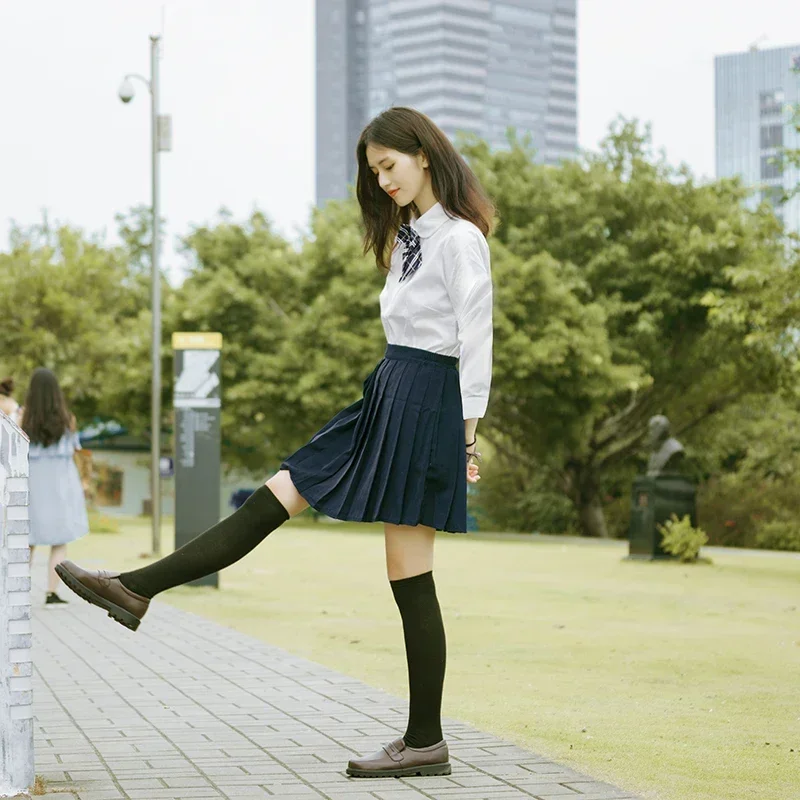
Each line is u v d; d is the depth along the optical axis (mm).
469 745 5047
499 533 34062
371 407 4523
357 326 33562
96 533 27703
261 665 7602
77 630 9523
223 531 4402
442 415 4500
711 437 36188
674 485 19000
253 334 34719
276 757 4816
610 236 34812
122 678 7059
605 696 6574
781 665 7805
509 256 31625
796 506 29859
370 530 31875
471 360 4395
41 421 11445
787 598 12852
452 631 9664
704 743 5273
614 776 4602
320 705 6105
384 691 6586
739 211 33625
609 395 32031
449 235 4477
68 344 41031
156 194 20766
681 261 32375
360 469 4480
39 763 4691
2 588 4020
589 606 11836
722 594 13344
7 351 41625
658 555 18875
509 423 35031
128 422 41375
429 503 4469
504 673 7430
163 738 5227
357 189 4695
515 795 4133
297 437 35562
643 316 32562
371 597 12672
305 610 11359
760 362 31938
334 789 4230
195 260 38156
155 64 20516
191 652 8227
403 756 4453
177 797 4105
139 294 46281
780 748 5172
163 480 47844
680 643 8961
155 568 4355
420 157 4535
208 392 13438
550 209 34531
